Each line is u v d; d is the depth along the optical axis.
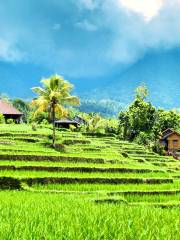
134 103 100.25
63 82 49.53
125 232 7.66
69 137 61.25
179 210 14.78
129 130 99.00
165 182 34.91
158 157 63.41
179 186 32.50
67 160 39.53
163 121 102.38
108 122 100.75
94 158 41.44
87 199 21.56
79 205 15.42
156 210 13.24
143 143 91.75
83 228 7.80
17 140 50.16
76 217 9.51
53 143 48.97
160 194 28.48
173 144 91.25
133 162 45.25
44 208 12.64
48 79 49.38
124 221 9.16
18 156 37.03
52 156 38.75
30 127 67.69
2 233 6.86
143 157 61.97
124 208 13.85
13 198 18.88
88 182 31.16
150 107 99.44
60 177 30.03
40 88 49.50
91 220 8.91
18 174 30.33
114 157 46.06
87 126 87.62
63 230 7.52
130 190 28.31
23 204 14.10
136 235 7.50
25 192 24.25
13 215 9.67
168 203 23.86
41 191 26.70
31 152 40.44
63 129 77.44
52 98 49.09
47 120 94.25
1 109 80.75
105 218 9.52
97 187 29.73
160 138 93.31
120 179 32.72
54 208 12.91
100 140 71.62
